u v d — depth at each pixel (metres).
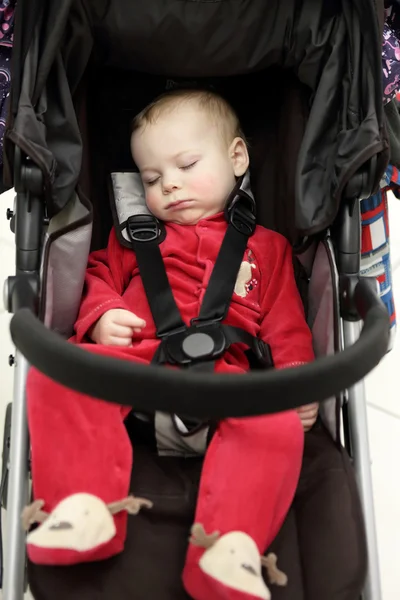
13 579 0.82
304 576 0.82
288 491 0.83
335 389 0.65
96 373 0.62
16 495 0.84
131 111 1.23
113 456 0.83
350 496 0.87
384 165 0.94
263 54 1.08
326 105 1.01
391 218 2.00
